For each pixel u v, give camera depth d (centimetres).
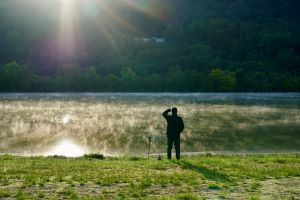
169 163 2492
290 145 4684
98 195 1602
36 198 1535
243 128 6150
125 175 2033
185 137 5238
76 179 1912
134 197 1576
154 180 1897
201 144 4712
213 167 2355
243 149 4378
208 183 1853
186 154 3684
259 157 3114
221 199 1545
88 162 2625
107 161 2738
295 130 5975
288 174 2128
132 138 5147
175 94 17700
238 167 2381
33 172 2102
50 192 1647
